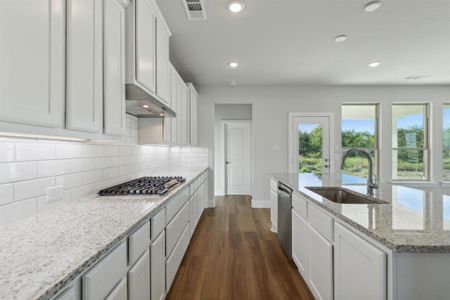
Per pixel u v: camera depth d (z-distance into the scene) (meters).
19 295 0.60
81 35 1.18
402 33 2.83
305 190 2.06
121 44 1.61
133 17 1.72
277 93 5.05
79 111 1.15
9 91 0.79
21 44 0.84
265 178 5.05
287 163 5.07
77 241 0.95
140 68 1.77
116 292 1.04
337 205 1.48
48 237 0.99
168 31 2.46
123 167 2.43
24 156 1.24
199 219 4.02
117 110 1.55
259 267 2.42
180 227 2.31
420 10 2.36
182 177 3.04
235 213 4.49
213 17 2.46
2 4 0.77
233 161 6.44
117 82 1.55
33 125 0.91
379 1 2.22
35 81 0.90
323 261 1.57
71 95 1.09
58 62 1.02
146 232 1.40
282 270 2.36
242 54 3.41
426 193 1.88
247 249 2.85
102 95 1.38
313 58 3.57
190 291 2.02
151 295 1.47
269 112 5.05
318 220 1.68
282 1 2.20
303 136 5.07
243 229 3.57
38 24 0.91
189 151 4.99
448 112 5.10
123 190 1.90
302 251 2.04
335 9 2.34
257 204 5.01
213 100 5.04
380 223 1.13
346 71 4.16
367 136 5.21
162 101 2.32
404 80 4.68
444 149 5.03
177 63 3.75
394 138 5.16
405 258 0.93
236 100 5.04
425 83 4.88
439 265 0.93
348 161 5.17
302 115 5.04
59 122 1.03
